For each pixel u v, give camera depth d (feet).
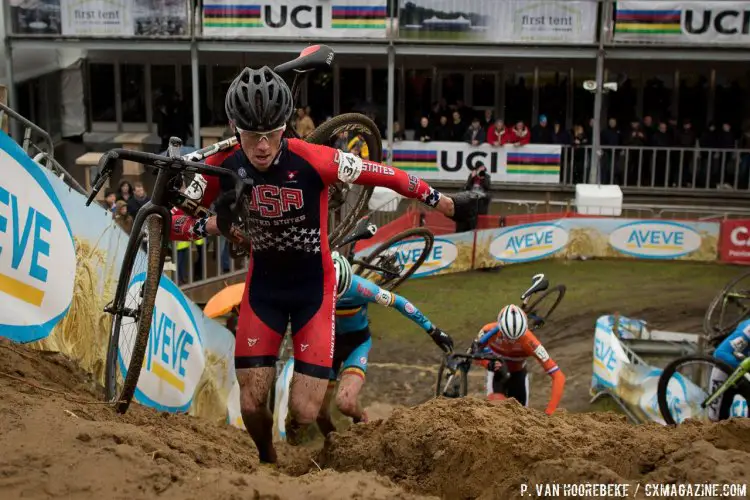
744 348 23.30
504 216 45.37
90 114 58.75
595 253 46.98
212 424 17.28
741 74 57.88
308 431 25.45
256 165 11.54
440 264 43.88
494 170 53.36
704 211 49.06
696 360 23.57
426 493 11.30
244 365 12.45
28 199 14.71
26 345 14.71
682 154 52.65
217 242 34.55
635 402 27.25
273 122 11.02
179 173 11.82
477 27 49.21
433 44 49.49
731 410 24.47
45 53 55.06
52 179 15.43
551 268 45.29
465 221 12.73
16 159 14.42
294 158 11.67
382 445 12.57
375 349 34.19
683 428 13.10
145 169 52.44
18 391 12.07
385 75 58.85
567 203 46.80
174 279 32.32
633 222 46.34
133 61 58.18
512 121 59.11
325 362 12.60
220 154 12.05
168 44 49.16
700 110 58.39
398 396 29.84
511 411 13.66
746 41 48.73
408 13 49.08
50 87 56.18
